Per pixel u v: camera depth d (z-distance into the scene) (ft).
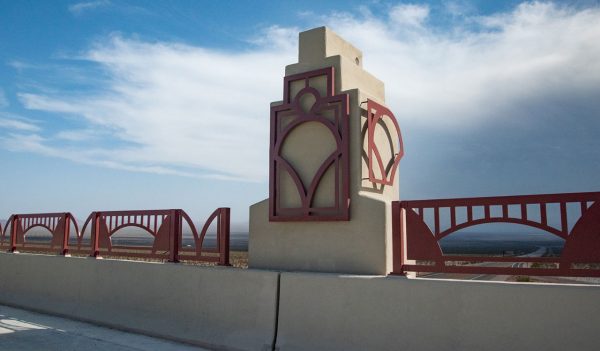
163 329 26.35
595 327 15.72
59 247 36.88
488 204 18.83
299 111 24.45
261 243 25.08
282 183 24.72
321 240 23.08
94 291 31.35
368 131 23.16
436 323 18.28
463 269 19.03
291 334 21.61
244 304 23.43
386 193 25.12
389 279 19.56
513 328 16.93
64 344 24.58
